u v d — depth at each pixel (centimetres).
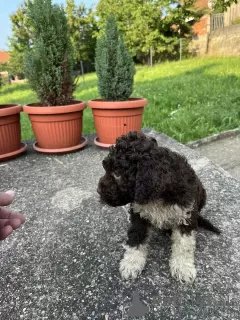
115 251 70
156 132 158
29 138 179
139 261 62
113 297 57
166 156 56
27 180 110
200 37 516
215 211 83
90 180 108
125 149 54
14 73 831
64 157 131
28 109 122
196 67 361
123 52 129
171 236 68
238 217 80
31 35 128
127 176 53
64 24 127
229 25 483
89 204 91
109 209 88
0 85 712
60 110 120
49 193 100
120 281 61
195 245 68
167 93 238
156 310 54
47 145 130
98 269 65
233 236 73
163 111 198
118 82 129
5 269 67
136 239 63
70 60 130
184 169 59
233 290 58
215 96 212
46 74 125
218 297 56
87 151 136
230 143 158
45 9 122
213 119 175
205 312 53
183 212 58
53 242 75
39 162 127
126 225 79
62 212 88
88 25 696
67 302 57
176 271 60
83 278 63
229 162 136
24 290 61
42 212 89
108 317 54
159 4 543
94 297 58
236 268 63
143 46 580
